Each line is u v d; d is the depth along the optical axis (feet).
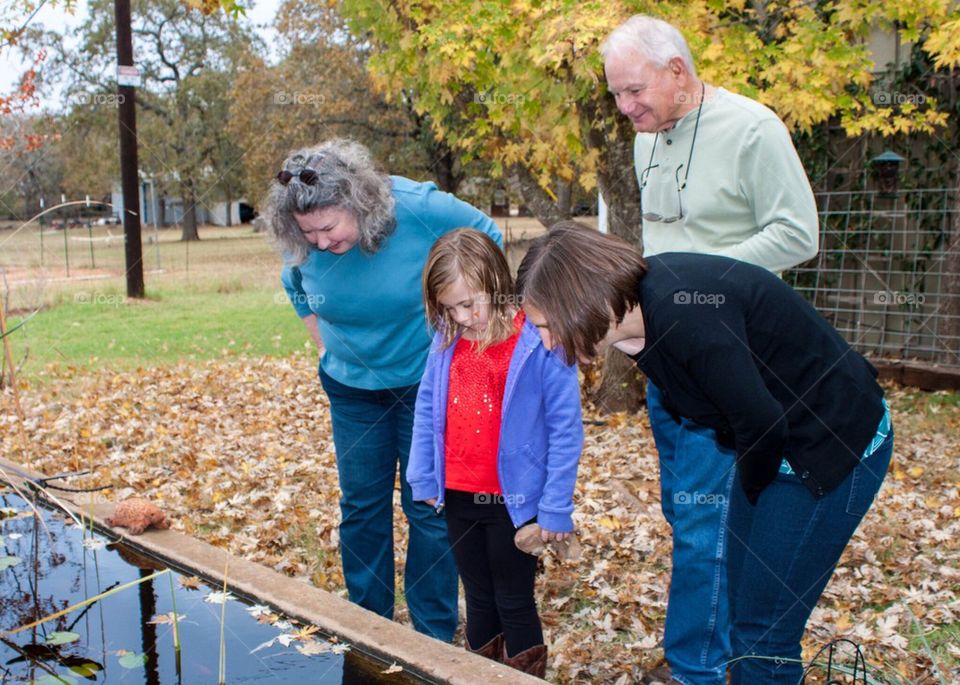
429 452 8.07
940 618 10.25
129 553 8.31
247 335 34.88
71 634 6.66
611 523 13.28
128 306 43.93
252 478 16.24
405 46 18.72
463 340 7.82
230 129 88.74
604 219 29.37
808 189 8.02
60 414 21.65
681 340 5.78
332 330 8.76
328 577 11.68
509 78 17.80
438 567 9.04
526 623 7.90
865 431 6.04
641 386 21.02
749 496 6.31
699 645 7.89
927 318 26.07
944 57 17.40
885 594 11.04
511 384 7.39
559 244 6.01
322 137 76.64
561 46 14.90
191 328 36.65
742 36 17.53
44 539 8.66
